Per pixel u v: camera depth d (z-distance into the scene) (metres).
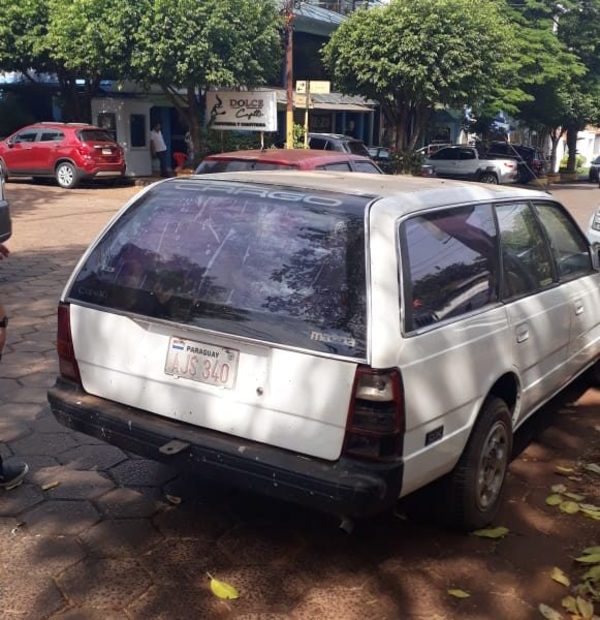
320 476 2.97
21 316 7.41
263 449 3.14
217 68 19.34
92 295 3.67
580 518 3.94
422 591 3.28
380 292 3.05
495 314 3.73
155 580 3.29
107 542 3.57
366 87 22.94
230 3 19.16
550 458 4.70
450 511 3.61
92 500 3.95
